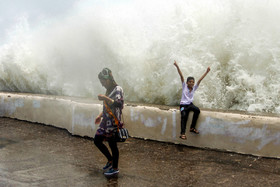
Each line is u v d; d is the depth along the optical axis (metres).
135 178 4.08
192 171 4.28
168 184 3.86
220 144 5.05
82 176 4.18
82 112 6.15
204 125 5.18
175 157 4.86
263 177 4.01
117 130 4.21
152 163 4.64
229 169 4.31
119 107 4.24
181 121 5.25
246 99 6.27
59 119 6.85
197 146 5.25
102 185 3.87
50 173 4.28
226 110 5.54
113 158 4.23
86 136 6.14
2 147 5.55
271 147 4.65
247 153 4.82
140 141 5.73
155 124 5.68
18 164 4.64
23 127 7.01
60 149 5.43
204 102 6.51
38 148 5.49
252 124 4.76
